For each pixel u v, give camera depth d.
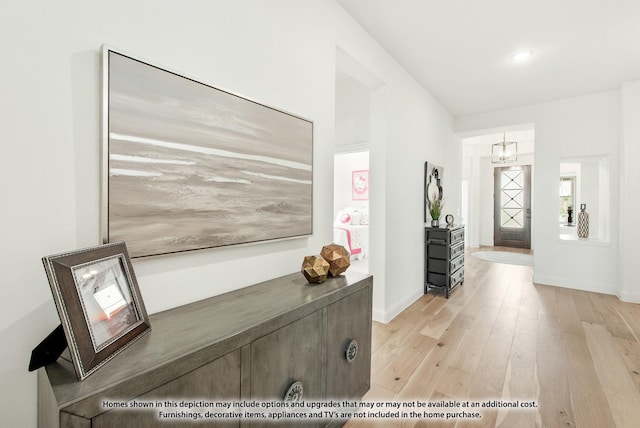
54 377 0.68
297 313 1.15
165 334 0.90
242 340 0.93
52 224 0.87
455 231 3.87
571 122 4.04
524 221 7.71
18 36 0.80
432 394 1.79
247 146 1.38
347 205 7.19
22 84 0.81
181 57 1.17
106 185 0.94
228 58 1.34
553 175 4.18
